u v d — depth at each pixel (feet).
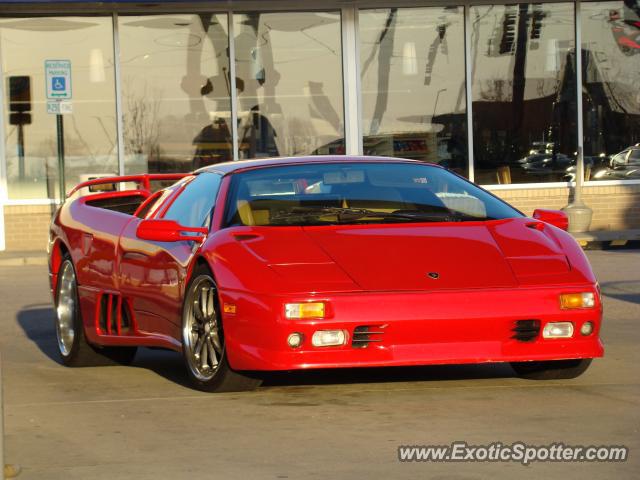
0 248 75.56
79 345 32.01
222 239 25.86
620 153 78.79
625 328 36.83
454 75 78.69
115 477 18.58
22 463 19.75
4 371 31.68
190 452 20.25
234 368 24.58
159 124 77.71
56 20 76.28
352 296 23.73
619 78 78.79
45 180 76.48
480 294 24.12
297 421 22.61
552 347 24.62
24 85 76.28
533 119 78.69
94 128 77.05
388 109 78.89
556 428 21.52
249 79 78.23
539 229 27.37
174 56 77.56
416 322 23.71
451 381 27.07
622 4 78.43
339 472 18.52
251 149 78.38
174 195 30.81
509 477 18.06
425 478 18.06
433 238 26.03
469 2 78.13
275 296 23.66
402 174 29.17
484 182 78.84
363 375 28.04
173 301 27.50
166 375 29.94
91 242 31.96
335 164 29.35
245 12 77.82
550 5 78.38
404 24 78.43
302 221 26.84
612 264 59.77
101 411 24.56
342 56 78.48
